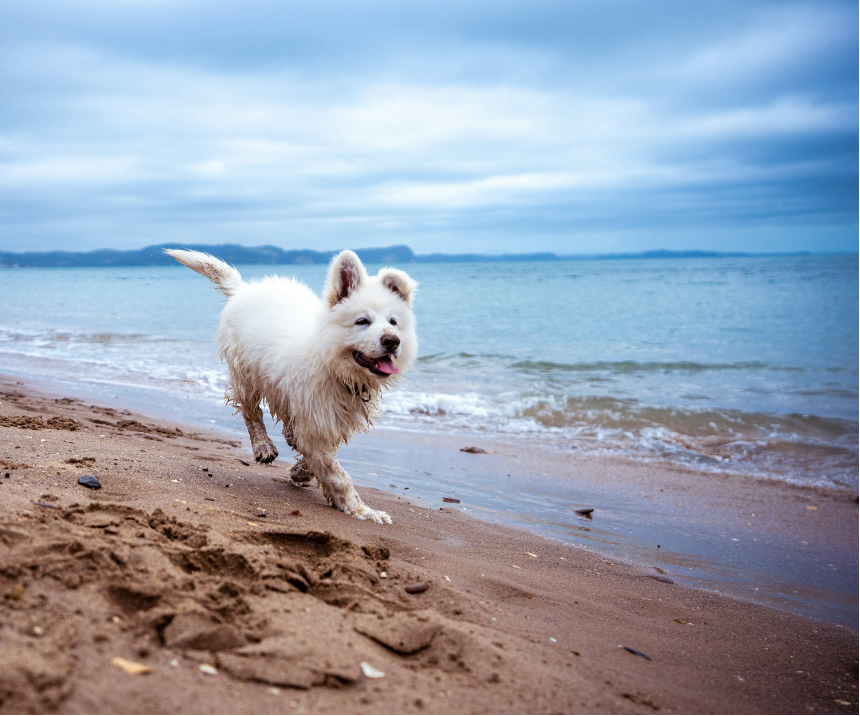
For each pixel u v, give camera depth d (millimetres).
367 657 686
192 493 1150
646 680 800
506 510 1620
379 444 2264
